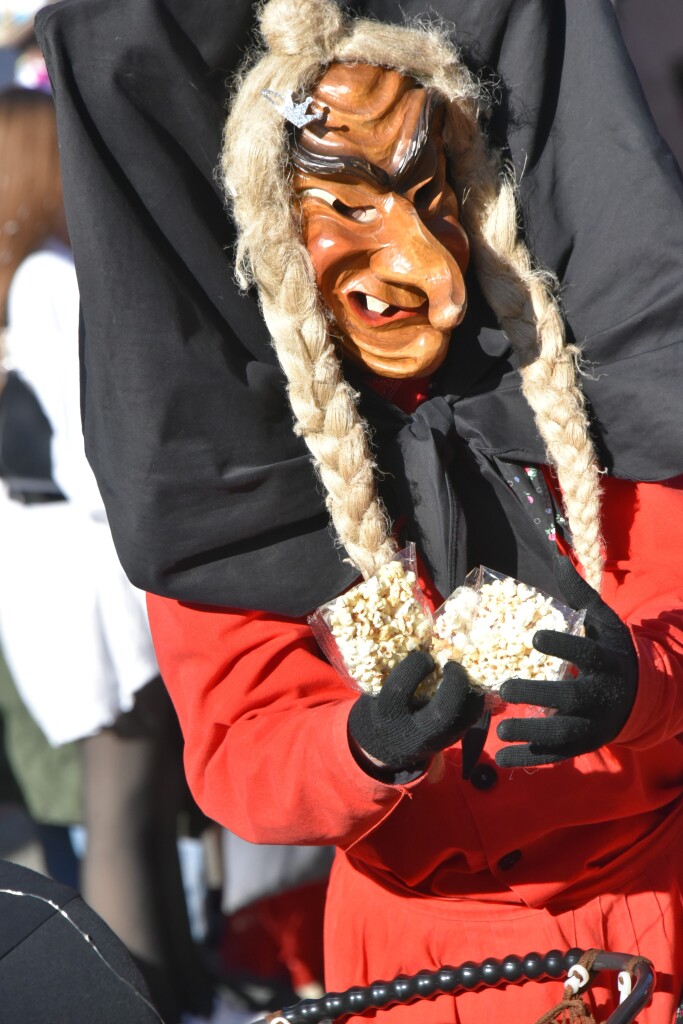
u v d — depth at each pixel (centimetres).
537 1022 253
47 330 455
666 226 292
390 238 270
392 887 290
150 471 271
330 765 245
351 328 280
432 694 241
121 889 469
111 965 244
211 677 278
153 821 479
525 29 302
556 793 276
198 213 279
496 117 305
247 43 286
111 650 466
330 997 266
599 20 303
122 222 271
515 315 295
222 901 508
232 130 278
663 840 290
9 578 472
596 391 298
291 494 279
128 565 276
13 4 675
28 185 461
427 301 274
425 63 279
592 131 301
